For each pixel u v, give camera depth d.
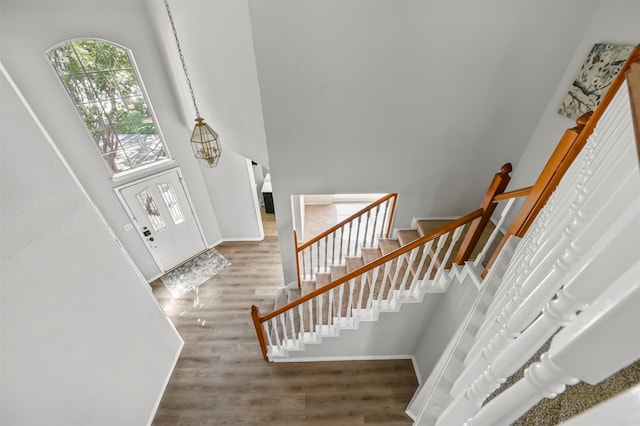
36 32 2.69
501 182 1.96
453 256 2.90
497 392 1.18
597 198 0.77
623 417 0.32
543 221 1.35
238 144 3.51
